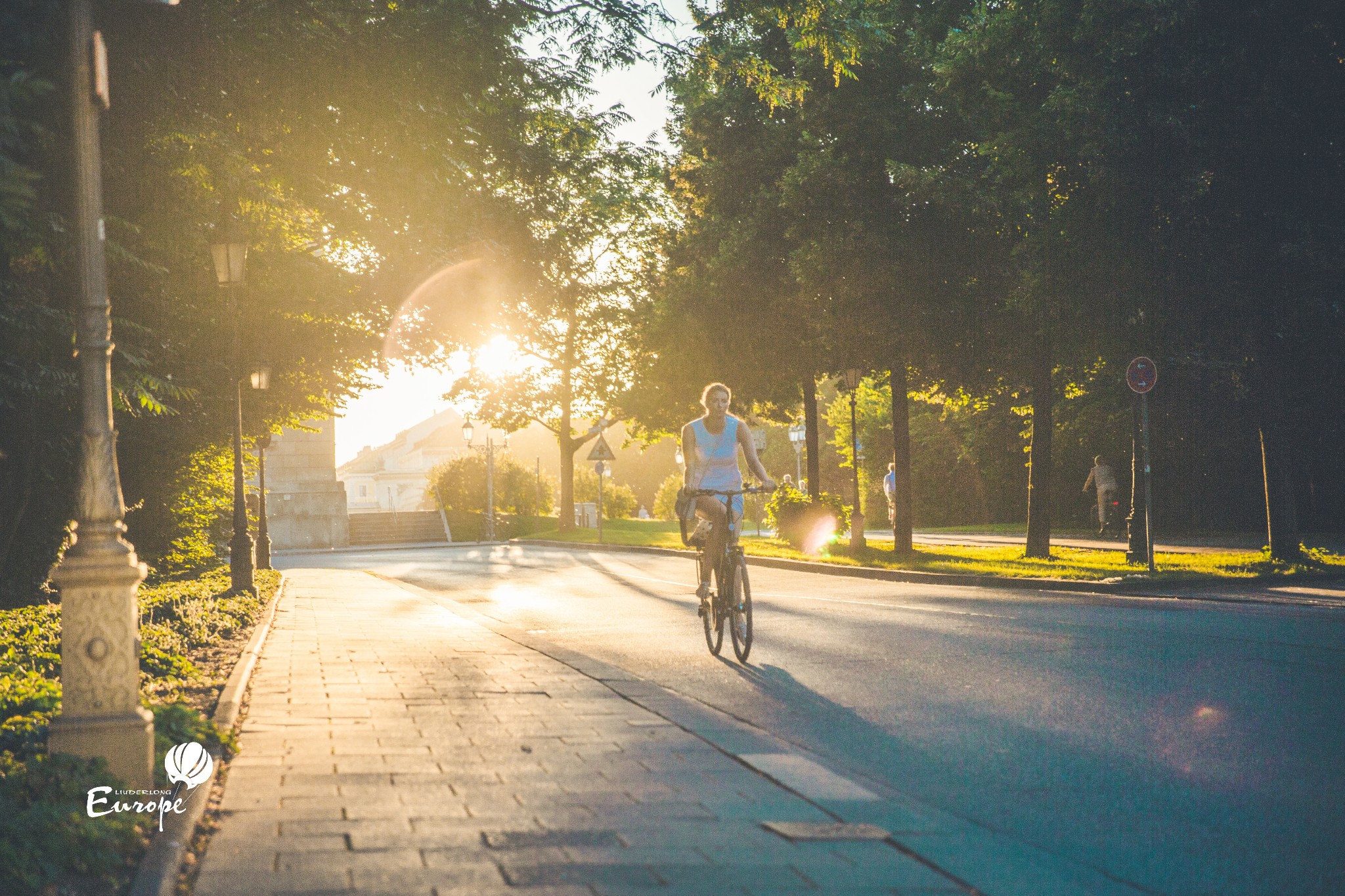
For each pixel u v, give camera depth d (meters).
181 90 10.49
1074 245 17.72
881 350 22.72
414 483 118.56
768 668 8.96
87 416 4.81
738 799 4.80
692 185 28.97
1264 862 4.14
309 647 10.34
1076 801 4.98
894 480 25.14
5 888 3.58
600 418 48.44
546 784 5.04
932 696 7.51
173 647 9.47
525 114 14.16
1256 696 7.11
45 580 14.48
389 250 16.77
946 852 4.09
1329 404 25.47
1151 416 30.38
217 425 22.11
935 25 22.33
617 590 18.75
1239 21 15.44
